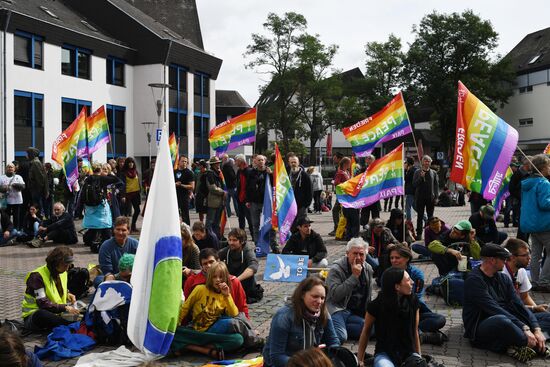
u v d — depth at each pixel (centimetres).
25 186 1695
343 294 657
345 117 5356
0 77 2753
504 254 632
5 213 1490
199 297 638
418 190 1448
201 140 4138
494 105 5434
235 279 675
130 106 3653
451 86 5081
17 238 1498
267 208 1227
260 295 867
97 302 666
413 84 5400
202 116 4122
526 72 5409
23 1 3116
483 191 891
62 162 1587
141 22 3684
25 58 2908
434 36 5175
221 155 1733
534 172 902
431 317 671
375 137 1218
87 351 641
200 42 4419
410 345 530
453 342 665
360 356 542
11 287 982
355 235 1402
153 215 598
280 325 486
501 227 1719
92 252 1347
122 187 1599
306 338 488
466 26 5122
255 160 1338
